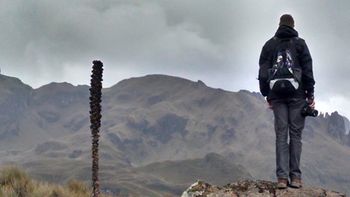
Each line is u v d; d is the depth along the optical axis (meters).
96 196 7.00
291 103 6.03
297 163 5.99
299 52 6.01
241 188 5.82
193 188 5.88
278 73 5.91
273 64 6.02
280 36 6.08
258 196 5.67
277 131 6.07
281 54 5.96
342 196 5.68
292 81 5.85
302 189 5.81
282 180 5.83
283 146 5.98
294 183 5.89
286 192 5.73
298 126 6.04
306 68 5.97
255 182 5.94
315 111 6.01
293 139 6.02
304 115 6.04
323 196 5.68
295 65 5.92
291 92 5.89
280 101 6.07
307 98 6.06
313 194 5.70
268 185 5.88
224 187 5.88
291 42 6.02
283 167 5.90
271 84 5.96
